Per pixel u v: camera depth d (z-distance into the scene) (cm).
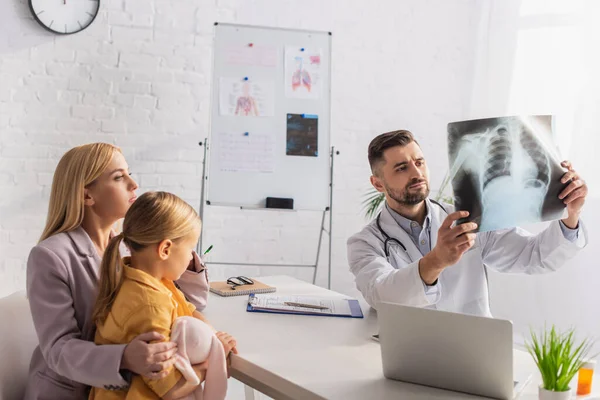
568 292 334
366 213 373
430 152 405
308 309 183
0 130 330
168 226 134
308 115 341
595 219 322
